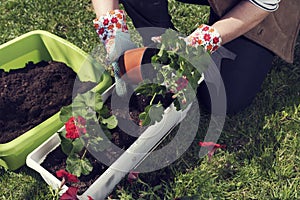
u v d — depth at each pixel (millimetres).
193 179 2520
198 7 3162
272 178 2541
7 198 2539
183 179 2529
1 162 2566
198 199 2418
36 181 2568
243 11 2377
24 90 2742
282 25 2600
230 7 2465
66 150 2379
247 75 2697
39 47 2830
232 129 2715
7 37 3090
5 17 3178
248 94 2727
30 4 3221
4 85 2744
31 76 2787
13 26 3137
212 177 2553
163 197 2510
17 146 2469
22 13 3195
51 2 3223
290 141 2645
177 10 3150
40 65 2838
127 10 2811
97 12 2484
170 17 2885
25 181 2570
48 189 2535
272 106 2775
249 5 2375
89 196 2279
